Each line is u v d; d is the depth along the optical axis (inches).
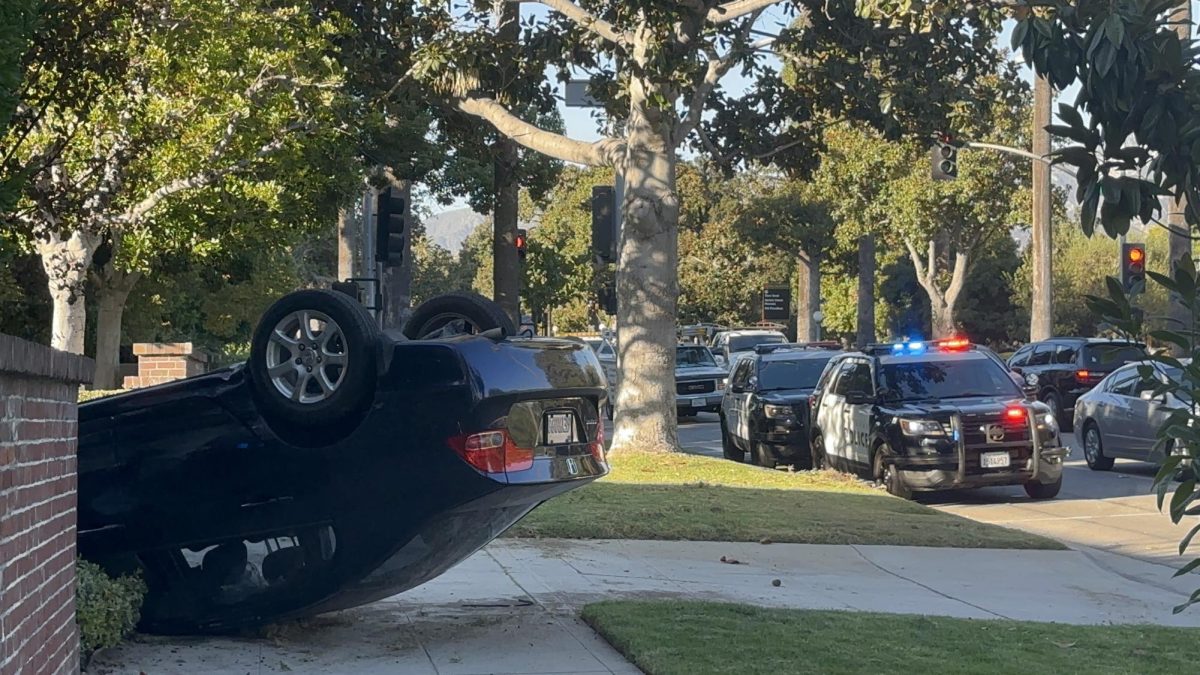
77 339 840.3
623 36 697.6
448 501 284.7
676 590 397.1
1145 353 160.7
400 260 740.0
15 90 218.1
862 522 532.7
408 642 315.3
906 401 673.6
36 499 212.2
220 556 307.9
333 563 293.7
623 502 555.2
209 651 298.4
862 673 284.2
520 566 426.9
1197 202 161.0
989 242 2748.5
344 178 979.9
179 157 794.8
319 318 292.7
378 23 781.9
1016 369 1189.1
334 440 294.2
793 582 424.2
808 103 828.0
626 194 721.6
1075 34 165.6
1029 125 1843.0
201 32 589.6
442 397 284.5
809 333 2393.0
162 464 302.4
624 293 728.3
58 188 371.9
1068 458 888.3
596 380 311.6
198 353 1005.2
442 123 908.0
